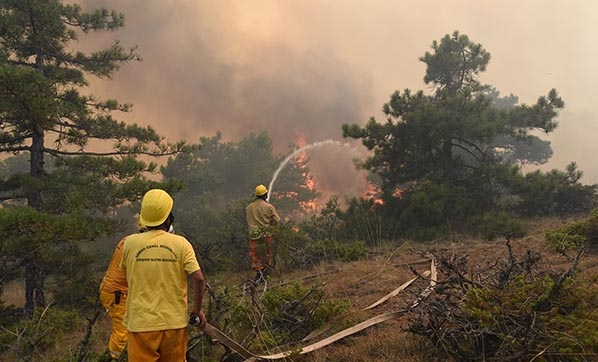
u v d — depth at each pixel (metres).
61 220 8.47
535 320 3.98
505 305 4.22
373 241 13.23
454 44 18.16
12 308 10.15
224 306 5.72
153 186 11.21
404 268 8.14
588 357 3.68
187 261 3.29
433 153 16.06
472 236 11.95
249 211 9.67
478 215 13.25
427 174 15.20
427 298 5.12
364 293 6.87
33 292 10.90
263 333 5.05
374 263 8.94
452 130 14.48
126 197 11.03
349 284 7.46
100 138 13.12
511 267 5.07
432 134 14.21
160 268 3.25
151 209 3.39
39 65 12.73
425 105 14.62
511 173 14.30
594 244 8.13
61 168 12.52
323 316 5.54
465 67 18.36
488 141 14.32
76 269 10.96
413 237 12.74
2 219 7.67
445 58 18.03
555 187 13.98
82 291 10.67
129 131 13.05
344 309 5.61
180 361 3.31
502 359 3.84
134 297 3.24
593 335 3.74
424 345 4.48
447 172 15.20
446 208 13.52
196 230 19.34
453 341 4.16
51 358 6.00
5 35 12.37
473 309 4.08
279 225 9.64
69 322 7.72
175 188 11.40
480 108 14.71
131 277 3.28
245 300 5.88
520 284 4.49
